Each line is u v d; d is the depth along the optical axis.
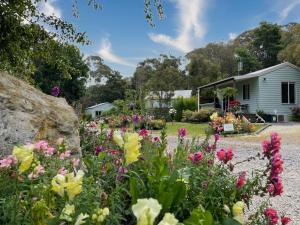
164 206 2.67
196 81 66.94
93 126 7.06
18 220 1.91
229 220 2.59
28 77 11.55
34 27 10.55
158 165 3.26
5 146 4.02
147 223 1.29
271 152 3.43
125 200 2.81
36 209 1.85
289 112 28.77
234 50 77.75
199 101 37.78
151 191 2.86
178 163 3.44
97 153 4.21
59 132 4.73
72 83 47.22
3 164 2.13
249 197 3.34
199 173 3.24
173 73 63.97
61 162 2.71
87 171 3.40
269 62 69.94
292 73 28.89
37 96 5.05
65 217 1.79
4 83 4.76
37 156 2.61
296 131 20.31
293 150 13.04
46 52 11.18
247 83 30.70
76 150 4.71
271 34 69.56
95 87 69.62
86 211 1.94
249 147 14.02
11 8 9.81
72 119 5.04
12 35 10.20
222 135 19.36
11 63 10.88
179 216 2.86
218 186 3.21
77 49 11.47
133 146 2.27
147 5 9.36
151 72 70.38
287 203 5.82
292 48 42.28
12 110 4.40
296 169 9.06
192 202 2.98
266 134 19.48
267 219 3.12
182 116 35.44
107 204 2.34
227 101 32.81
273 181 3.35
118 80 69.50
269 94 28.64
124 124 7.74
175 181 2.85
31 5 10.41
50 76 43.66
